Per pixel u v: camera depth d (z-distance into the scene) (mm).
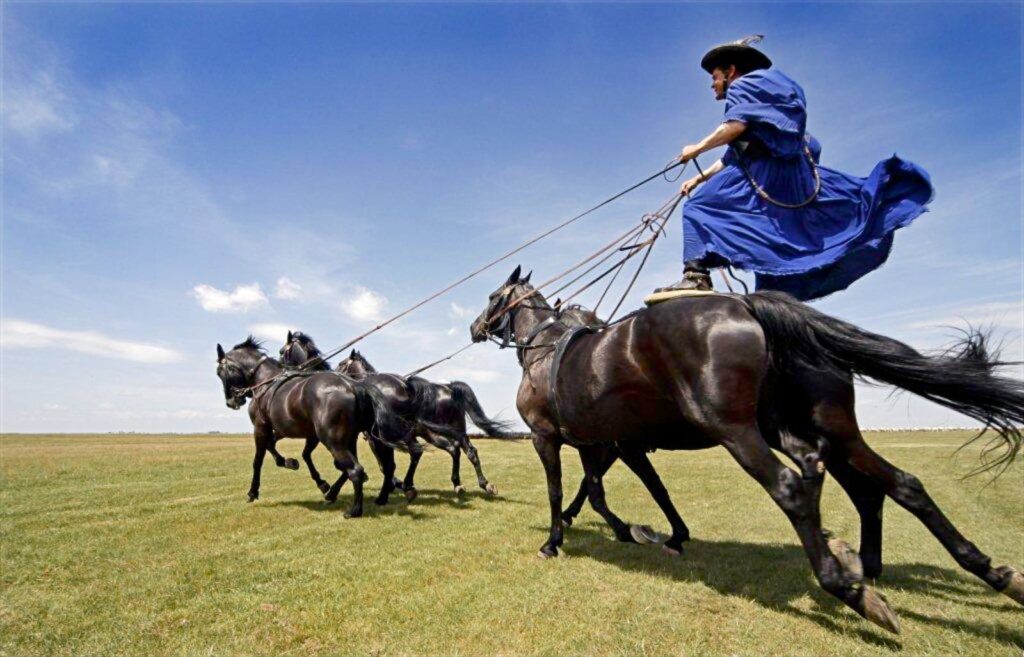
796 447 3822
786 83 3986
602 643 3539
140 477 13469
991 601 4156
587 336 4988
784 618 3893
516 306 6902
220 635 3738
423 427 9617
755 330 3652
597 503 6402
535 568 5203
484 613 4055
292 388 8836
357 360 12078
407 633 3736
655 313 4086
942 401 3443
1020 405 3203
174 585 4777
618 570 5117
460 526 7246
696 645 3455
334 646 3562
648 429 4375
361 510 8016
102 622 3980
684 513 8211
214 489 11375
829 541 3416
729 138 4020
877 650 3330
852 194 3984
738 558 5551
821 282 4164
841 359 3564
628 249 5414
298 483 12531
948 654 3232
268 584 4793
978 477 12453
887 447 23203
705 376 3674
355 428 8305
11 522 7734
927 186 3672
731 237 4117
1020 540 6195
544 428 5652
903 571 4938
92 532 7020
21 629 3859
